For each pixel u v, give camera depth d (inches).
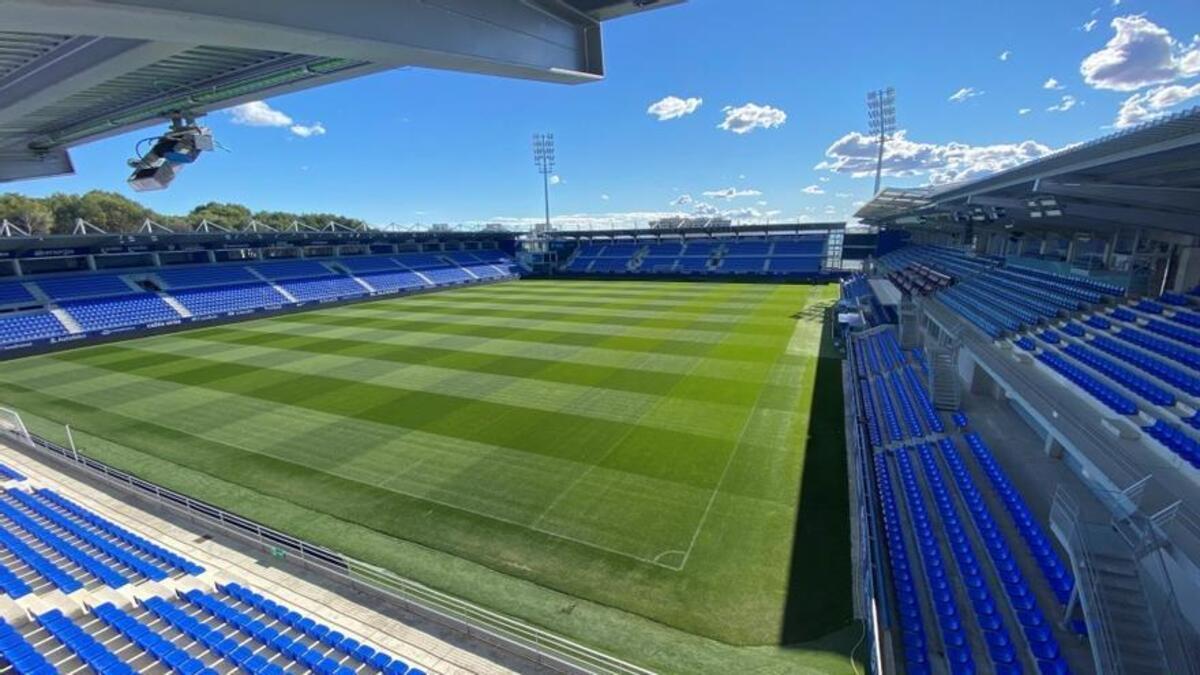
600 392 833.5
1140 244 739.4
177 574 422.3
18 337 1202.0
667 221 3312.0
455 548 460.4
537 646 350.6
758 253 2581.2
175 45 188.2
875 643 301.3
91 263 1599.4
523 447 645.3
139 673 324.5
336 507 526.0
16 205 2284.7
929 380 741.9
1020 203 741.9
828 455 608.7
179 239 1656.0
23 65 230.2
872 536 410.9
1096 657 281.7
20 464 621.9
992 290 992.2
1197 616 292.4
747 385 853.2
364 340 1246.9
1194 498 362.3
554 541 466.3
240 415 765.9
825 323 1318.9
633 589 407.2
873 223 2381.9
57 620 361.4
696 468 585.0
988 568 386.3
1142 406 477.7
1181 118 328.8
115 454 648.4
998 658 315.3
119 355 1142.3
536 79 279.4
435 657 341.4
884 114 2261.3
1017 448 560.7
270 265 2023.9
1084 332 665.6
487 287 2324.1
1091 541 335.6
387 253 2493.8
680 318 1427.2
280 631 358.6
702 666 339.0
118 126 364.8
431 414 756.0
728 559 437.1
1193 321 575.5
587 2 266.8
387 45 194.7
